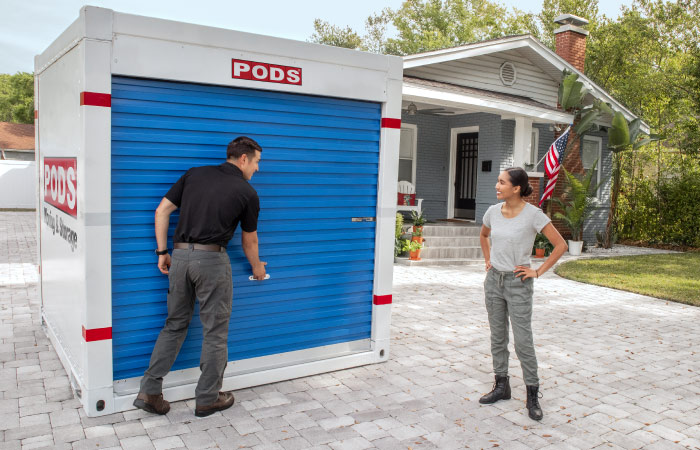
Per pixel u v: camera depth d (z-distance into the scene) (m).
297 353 4.39
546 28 25.22
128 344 3.64
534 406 3.83
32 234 13.52
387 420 3.69
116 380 3.63
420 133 14.02
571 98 12.93
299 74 4.08
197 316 3.89
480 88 12.78
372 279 4.76
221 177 3.52
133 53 3.41
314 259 4.38
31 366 4.45
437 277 9.50
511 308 3.83
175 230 3.56
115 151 3.46
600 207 16.14
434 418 3.76
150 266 3.66
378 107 4.59
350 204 4.54
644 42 19.27
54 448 3.13
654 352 5.59
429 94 10.40
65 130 3.86
